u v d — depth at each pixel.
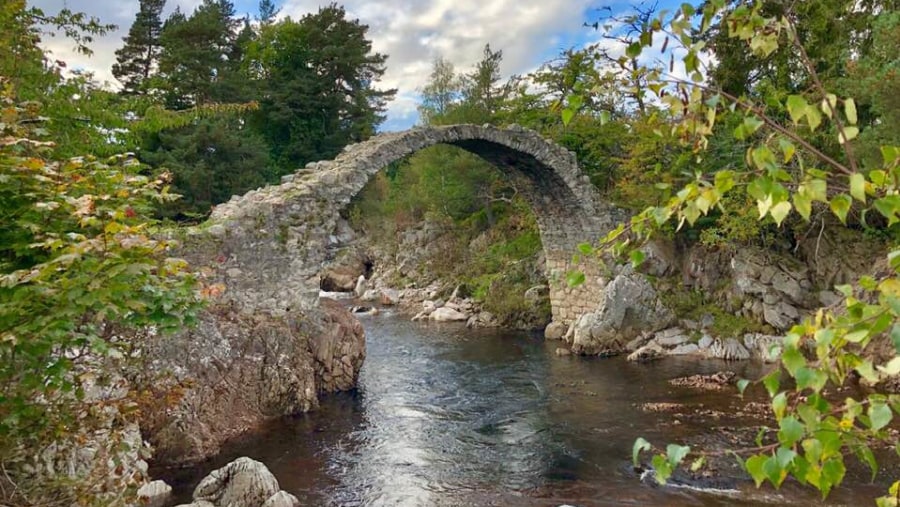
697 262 21.09
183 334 11.60
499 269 29.41
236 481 8.70
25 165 3.93
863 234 18.95
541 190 22.70
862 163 13.29
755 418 12.55
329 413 13.73
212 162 29.08
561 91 26.48
